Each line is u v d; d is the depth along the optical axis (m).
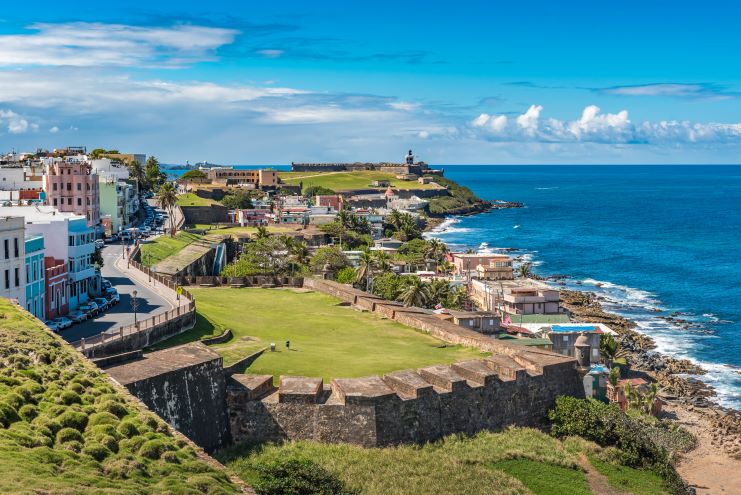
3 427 41.38
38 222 86.88
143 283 112.94
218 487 42.25
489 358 72.50
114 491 37.66
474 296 157.88
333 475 53.69
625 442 68.31
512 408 68.62
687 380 124.06
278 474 52.72
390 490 54.28
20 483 35.12
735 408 111.44
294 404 59.84
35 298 78.31
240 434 60.19
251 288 116.06
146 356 60.19
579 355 77.19
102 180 193.12
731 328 158.75
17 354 49.81
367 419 59.12
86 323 82.75
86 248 94.19
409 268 190.75
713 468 88.44
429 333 87.88
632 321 163.12
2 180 186.25
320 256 177.75
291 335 84.00
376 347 79.94
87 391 48.19
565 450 65.88
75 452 41.25
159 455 43.94
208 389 59.19
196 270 165.50
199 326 81.25
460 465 59.28
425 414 62.22
